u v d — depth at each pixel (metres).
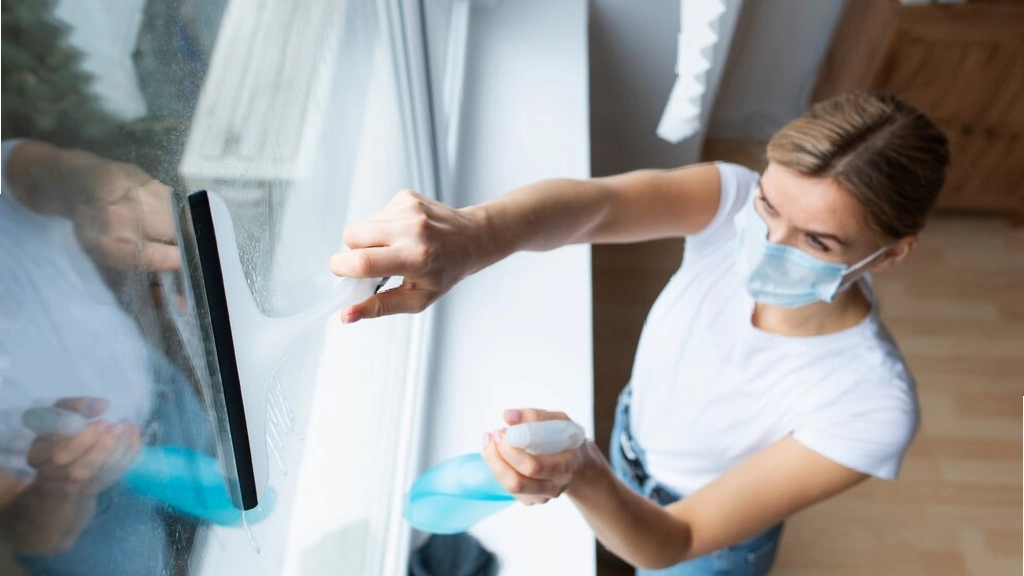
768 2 2.11
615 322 1.90
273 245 0.52
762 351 0.89
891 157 0.73
